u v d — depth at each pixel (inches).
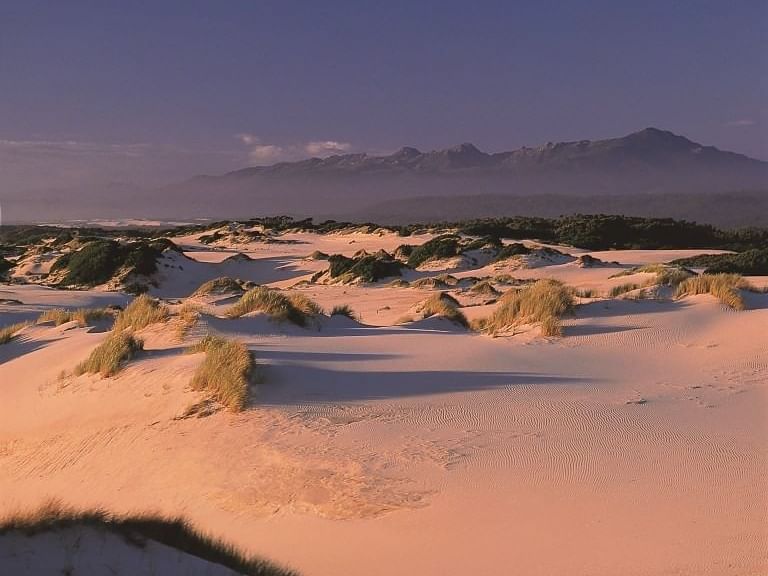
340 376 499.2
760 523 270.2
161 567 223.3
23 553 219.5
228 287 1363.2
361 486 327.9
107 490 380.2
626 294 794.2
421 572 255.9
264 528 305.0
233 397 444.8
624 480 316.8
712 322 668.7
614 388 479.5
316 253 2434.8
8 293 1445.6
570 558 254.8
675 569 241.3
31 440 488.7
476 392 464.4
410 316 874.8
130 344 596.4
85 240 2425.0
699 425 391.2
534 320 703.1
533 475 326.6
